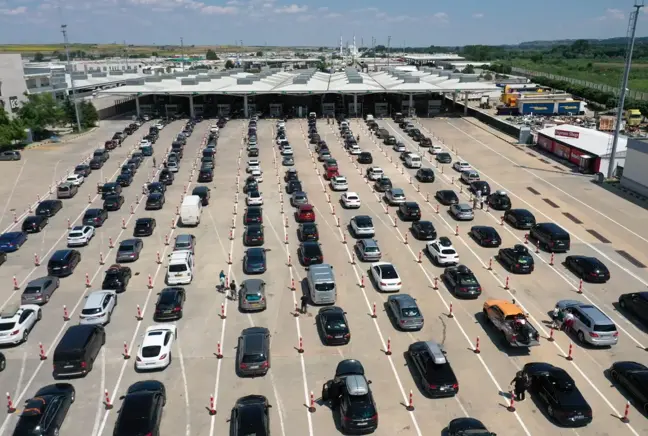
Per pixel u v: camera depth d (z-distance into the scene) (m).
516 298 36.59
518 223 49.53
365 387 24.42
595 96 129.88
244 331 30.52
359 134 95.38
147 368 28.36
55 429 23.55
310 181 66.00
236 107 123.00
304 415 25.20
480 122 106.88
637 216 52.62
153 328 30.41
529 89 144.62
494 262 42.47
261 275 40.09
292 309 35.16
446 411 25.42
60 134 97.62
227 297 36.69
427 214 53.91
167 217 53.03
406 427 24.36
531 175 67.94
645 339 31.64
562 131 79.44
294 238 47.44
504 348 30.69
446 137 92.62
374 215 53.62
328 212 54.47
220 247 45.34
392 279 37.28
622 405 25.81
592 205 56.00
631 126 96.50
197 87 115.25
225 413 25.36
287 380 27.81
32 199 60.00
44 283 36.41
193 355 30.00
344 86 116.38
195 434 24.00
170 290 34.94
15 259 43.56
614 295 37.06
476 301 36.22
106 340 31.44
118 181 63.34
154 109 120.56
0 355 28.77
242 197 59.47
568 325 31.97
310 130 96.62
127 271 39.00
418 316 32.28
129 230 49.59
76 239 45.53
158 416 23.89
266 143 88.12
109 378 27.98
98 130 101.75
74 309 35.28
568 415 24.02
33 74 116.56
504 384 27.42
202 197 56.12
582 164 69.31
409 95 119.31
